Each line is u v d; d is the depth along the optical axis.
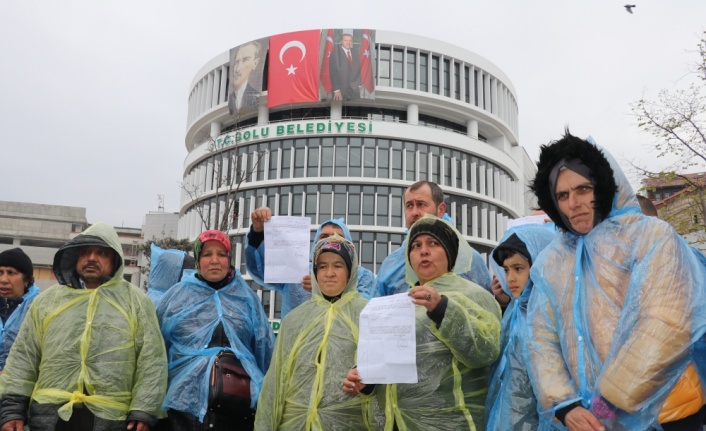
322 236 4.97
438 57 42.22
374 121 38.97
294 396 3.44
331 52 38.12
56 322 3.93
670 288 2.38
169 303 4.42
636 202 2.73
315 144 39.06
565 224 2.83
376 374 3.00
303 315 3.71
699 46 12.38
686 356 2.31
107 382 3.80
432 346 3.19
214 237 4.45
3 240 66.88
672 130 12.55
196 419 3.96
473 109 42.62
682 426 2.50
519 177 47.84
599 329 2.54
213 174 41.03
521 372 3.20
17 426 3.72
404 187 38.75
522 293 3.39
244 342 4.41
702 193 12.68
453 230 3.52
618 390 2.34
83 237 4.11
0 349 5.20
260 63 39.06
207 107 43.84
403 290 4.25
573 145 2.73
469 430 3.11
